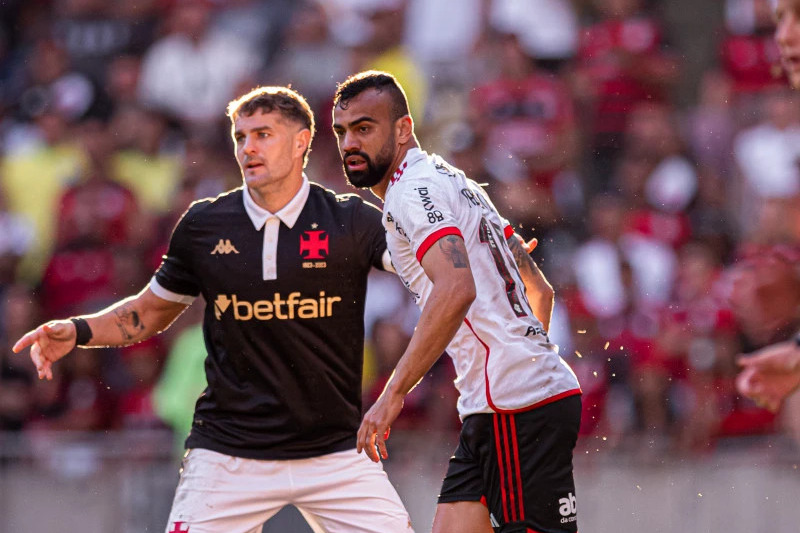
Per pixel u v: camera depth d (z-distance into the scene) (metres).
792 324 29.20
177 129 39.97
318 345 17.64
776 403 14.87
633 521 26.83
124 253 35.09
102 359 30.94
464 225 15.30
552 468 15.29
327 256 17.62
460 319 13.97
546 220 33.88
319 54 40.25
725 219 34.91
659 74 38.44
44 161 38.75
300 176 17.97
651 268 32.97
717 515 26.66
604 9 39.28
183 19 41.22
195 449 18.08
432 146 36.41
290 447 17.80
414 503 26.84
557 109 36.47
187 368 28.92
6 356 31.42
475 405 15.48
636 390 29.12
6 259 36.06
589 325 30.62
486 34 40.25
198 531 17.72
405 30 40.94
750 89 38.22
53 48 42.22
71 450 27.81
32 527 27.72
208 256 17.80
